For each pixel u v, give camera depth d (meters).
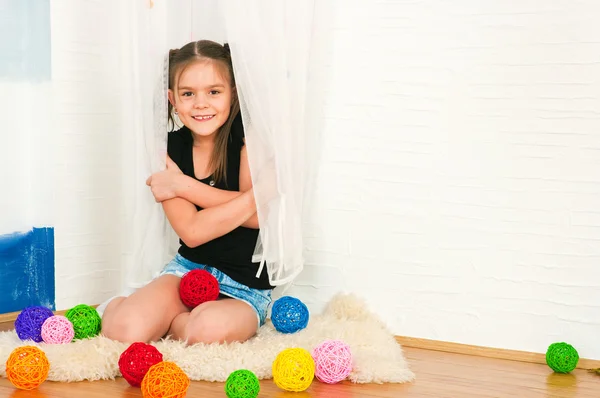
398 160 1.97
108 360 1.56
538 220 1.85
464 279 1.92
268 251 1.77
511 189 1.87
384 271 2.01
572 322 1.83
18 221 2.16
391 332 2.00
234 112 1.87
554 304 1.84
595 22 1.77
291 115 1.81
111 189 2.30
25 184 2.17
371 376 1.59
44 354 1.49
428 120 1.94
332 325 1.87
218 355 1.60
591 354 1.81
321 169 2.05
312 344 1.72
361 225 2.02
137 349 1.49
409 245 1.98
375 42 1.97
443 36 1.90
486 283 1.90
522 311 1.87
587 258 1.81
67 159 2.20
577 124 1.80
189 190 1.82
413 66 1.94
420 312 1.98
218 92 1.82
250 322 1.77
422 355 1.89
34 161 2.17
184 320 1.74
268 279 1.88
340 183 2.04
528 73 1.83
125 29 2.16
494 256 1.89
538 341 1.86
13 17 2.12
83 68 2.21
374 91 1.98
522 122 1.85
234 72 1.72
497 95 1.86
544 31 1.81
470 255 1.92
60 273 2.21
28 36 2.14
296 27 1.79
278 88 1.73
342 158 2.03
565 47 1.80
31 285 2.19
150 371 1.39
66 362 1.54
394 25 1.95
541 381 1.67
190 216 1.83
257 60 1.71
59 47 2.16
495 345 1.90
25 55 2.14
